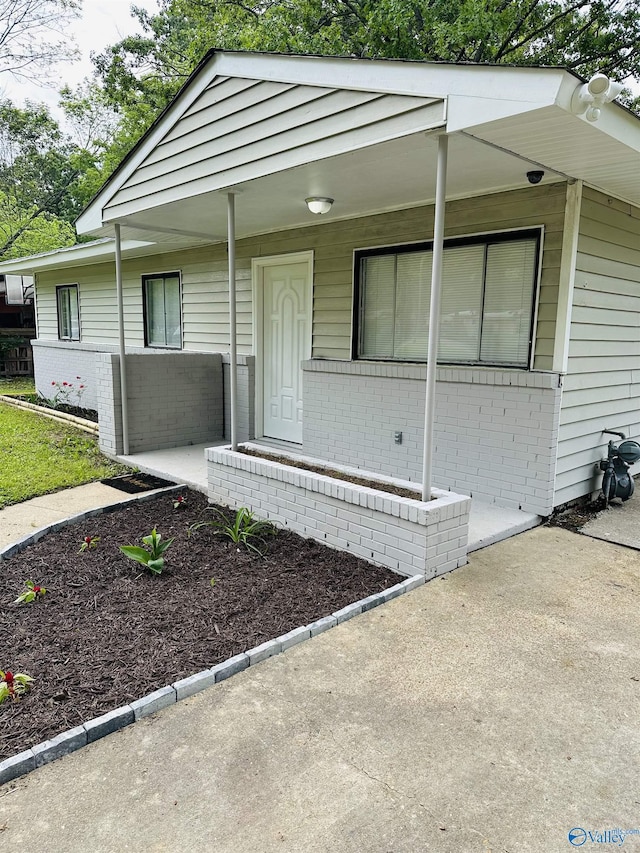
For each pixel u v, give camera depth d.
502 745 2.09
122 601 3.24
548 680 2.49
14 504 5.06
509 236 4.44
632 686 2.46
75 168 22.39
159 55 18.08
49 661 2.63
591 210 4.30
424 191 4.51
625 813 1.79
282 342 6.81
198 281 7.93
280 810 1.79
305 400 6.24
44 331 12.65
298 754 2.04
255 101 3.96
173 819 1.75
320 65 3.46
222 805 1.81
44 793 1.86
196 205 5.07
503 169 3.79
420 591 3.32
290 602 3.21
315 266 6.05
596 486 5.10
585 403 4.71
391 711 2.28
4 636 2.86
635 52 11.62
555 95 2.51
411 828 1.72
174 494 5.33
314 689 2.43
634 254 5.02
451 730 2.17
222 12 13.98
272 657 2.67
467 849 1.64
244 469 4.66
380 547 3.65
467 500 3.61
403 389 5.27
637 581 3.50
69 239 23.38
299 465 4.54
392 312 5.41
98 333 10.66
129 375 6.64
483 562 3.74
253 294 6.96
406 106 3.07
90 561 3.80
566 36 11.70
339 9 12.33
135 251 8.50
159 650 2.72
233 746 2.08
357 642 2.79
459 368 4.80
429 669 2.57
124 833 1.70
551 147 3.22
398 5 10.44
